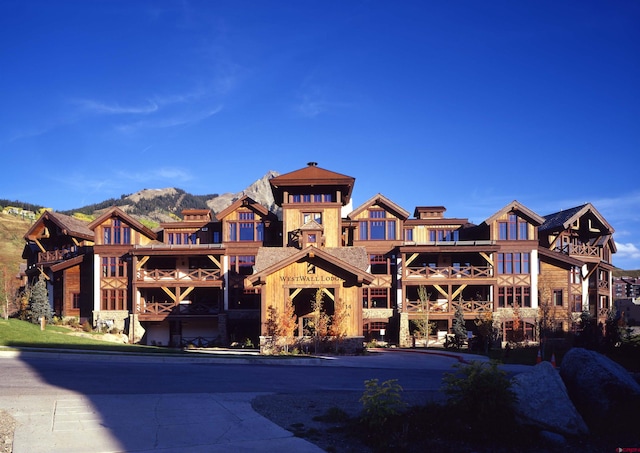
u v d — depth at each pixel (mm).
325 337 31625
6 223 107250
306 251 32031
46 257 47312
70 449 9789
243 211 42938
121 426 11297
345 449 10297
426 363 26328
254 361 24062
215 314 40438
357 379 19094
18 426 11023
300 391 16047
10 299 49031
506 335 41281
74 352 22906
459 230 45281
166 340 41469
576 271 44062
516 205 42125
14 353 22172
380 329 41438
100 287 42375
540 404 11578
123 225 43031
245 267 41594
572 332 37812
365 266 33656
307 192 41281
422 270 41156
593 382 12945
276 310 32281
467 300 42938
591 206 43125
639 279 79312
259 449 10078
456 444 10789
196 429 11242
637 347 29859
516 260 42188
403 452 10289
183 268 43031
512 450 10617
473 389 11492
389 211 42500
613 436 11383
